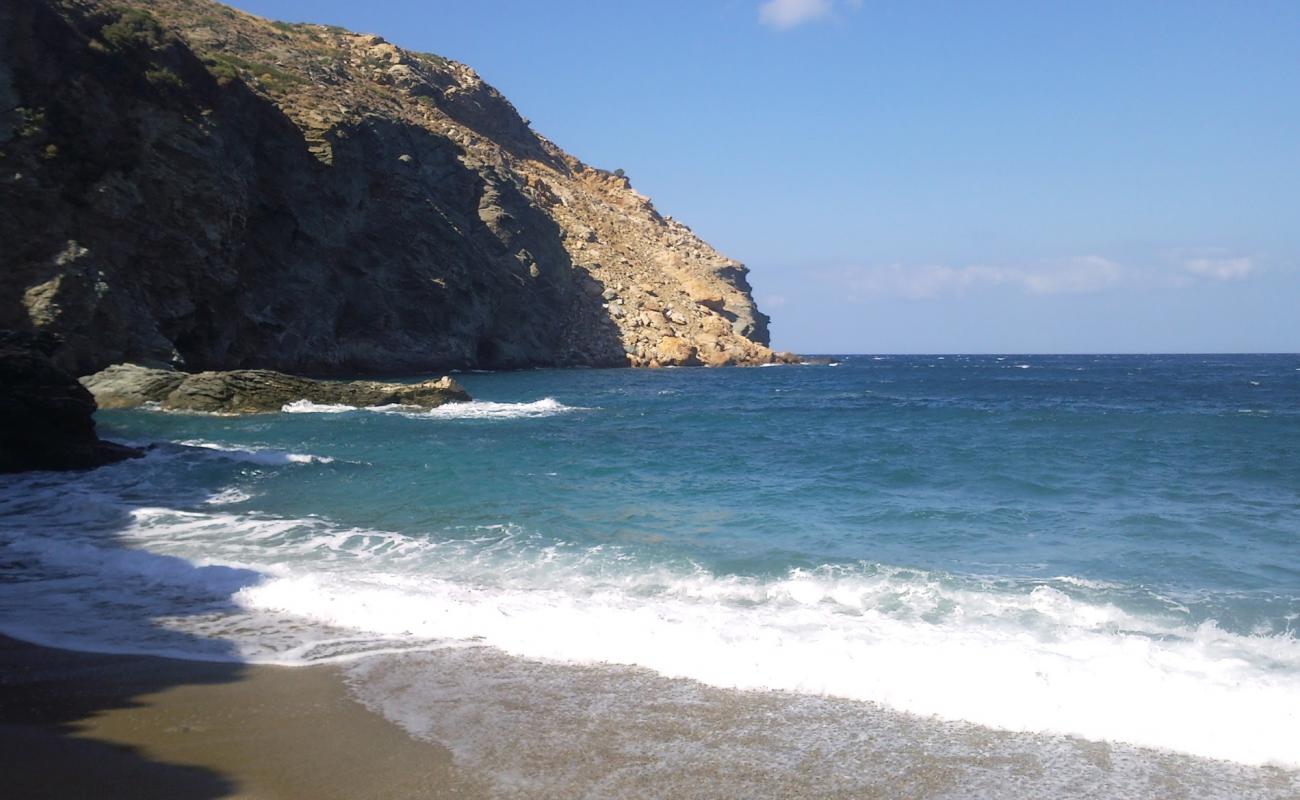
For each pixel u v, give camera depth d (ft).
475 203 227.20
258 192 148.77
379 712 20.13
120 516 43.52
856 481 57.62
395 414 105.60
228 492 51.52
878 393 176.14
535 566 34.30
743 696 21.17
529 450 73.92
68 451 58.34
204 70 134.41
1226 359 655.35
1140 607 28.73
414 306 192.44
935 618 27.22
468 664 23.17
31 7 109.60
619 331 284.82
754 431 93.61
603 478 58.85
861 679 21.94
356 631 25.82
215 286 134.00
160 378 103.76
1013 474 59.57
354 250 176.76
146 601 28.71
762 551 37.14
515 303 237.66
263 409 103.30
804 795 16.65
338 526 42.06
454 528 41.78
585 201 371.56
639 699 20.97
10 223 105.40
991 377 269.64
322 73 212.02
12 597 28.96
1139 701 20.59
